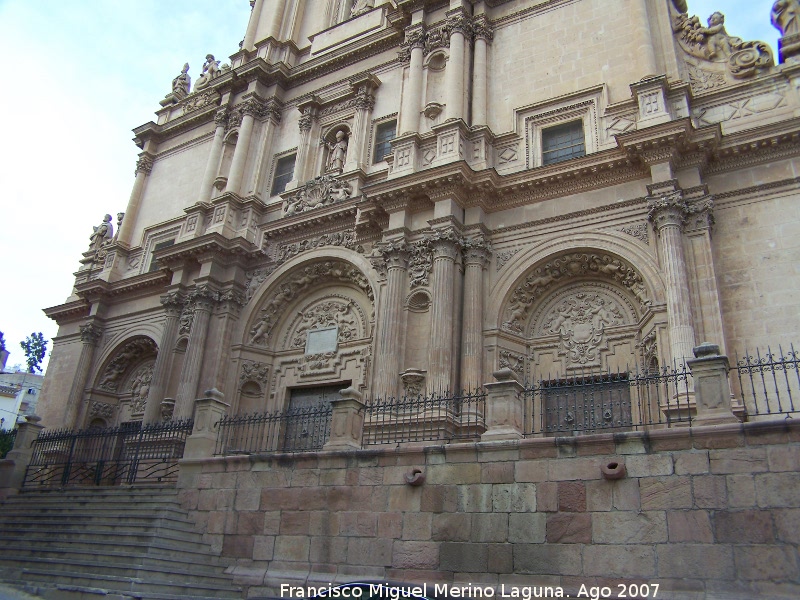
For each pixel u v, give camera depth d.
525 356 19.03
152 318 27.56
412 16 25.36
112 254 30.53
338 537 12.68
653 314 16.83
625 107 19.73
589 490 10.87
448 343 18.27
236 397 23.02
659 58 19.95
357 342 22.22
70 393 27.77
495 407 12.51
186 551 13.66
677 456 10.45
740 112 18.41
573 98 21.06
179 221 29.17
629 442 10.84
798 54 18.44
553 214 19.38
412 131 22.19
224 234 25.39
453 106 21.98
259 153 27.52
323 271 23.73
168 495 15.40
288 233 24.77
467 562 11.35
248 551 13.56
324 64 28.03
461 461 12.06
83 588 11.58
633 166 18.50
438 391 17.64
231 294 24.31
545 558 10.80
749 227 16.92
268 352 24.05
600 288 18.95
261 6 32.31
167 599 11.39
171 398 23.64
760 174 17.28
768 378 15.32
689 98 18.88
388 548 12.10
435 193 20.20
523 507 11.26
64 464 19.36
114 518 14.98
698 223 16.97
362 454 13.06
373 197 21.08
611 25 21.53
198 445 15.79
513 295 19.27
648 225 17.81
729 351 15.95
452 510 11.81
